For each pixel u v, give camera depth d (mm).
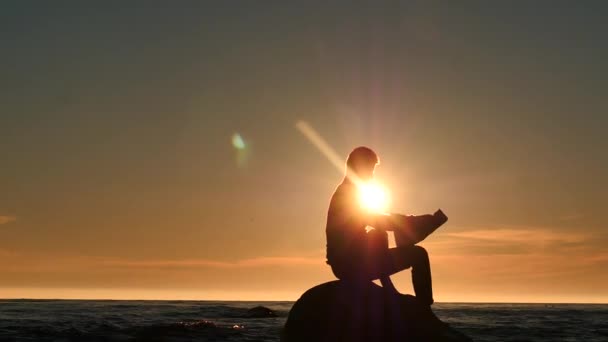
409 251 8484
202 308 54875
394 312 8547
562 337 24375
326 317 8680
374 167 8820
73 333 22188
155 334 22297
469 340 8602
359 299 8648
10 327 24938
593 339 23453
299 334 8773
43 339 20422
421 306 8602
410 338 8422
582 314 48656
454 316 44562
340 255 8508
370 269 8438
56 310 46250
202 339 20969
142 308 53000
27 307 53062
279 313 44219
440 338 8422
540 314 48875
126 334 22094
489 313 51250
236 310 49125
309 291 9016
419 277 8500
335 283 8906
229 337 21734
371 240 8461
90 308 51281
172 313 42625
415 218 8398
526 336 24656
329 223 8617
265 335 22703
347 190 8641
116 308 52469
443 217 8438
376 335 8492
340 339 8562
